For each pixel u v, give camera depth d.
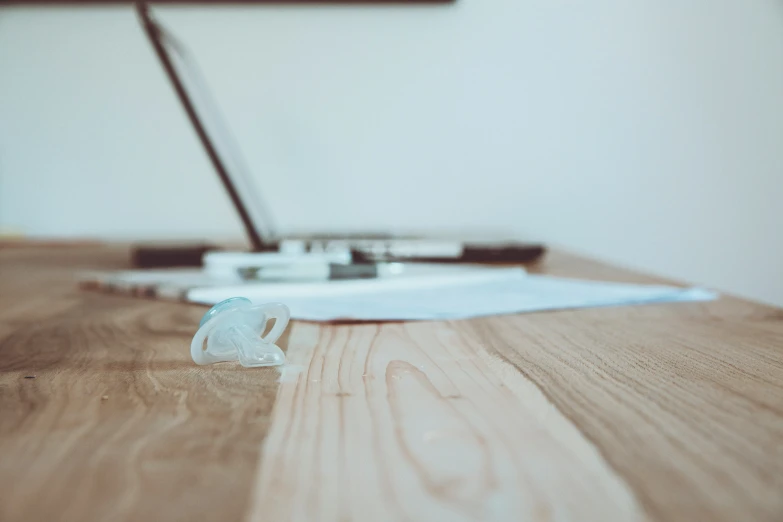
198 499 0.16
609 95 1.17
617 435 0.21
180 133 1.16
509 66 1.16
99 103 1.15
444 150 1.18
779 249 1.21
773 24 1.16
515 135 1.18
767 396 0.25
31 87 1.15
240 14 1.13
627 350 0.33
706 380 0.28
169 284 0.56
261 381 0.28
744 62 1.17
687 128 1.18
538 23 1.15
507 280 0.60
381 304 0.47
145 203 1.17
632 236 1.20
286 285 0.53
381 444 0.20
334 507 0.16
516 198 1.19
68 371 0.30
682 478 0.17
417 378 0.28
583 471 0.18
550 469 0.18
